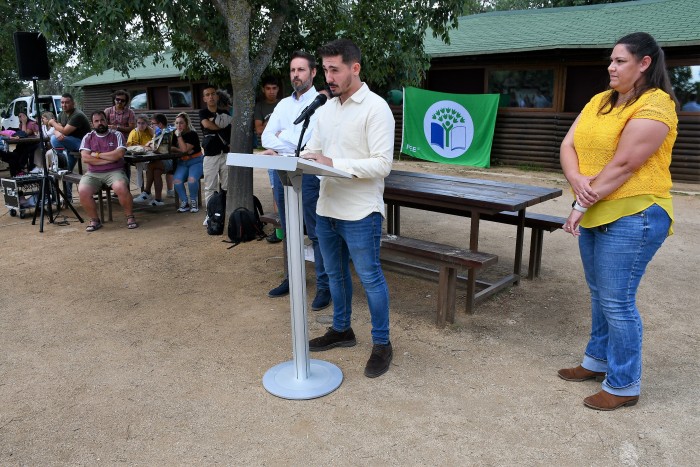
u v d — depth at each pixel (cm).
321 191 312
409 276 488
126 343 364
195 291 455
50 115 895
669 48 946
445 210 511
